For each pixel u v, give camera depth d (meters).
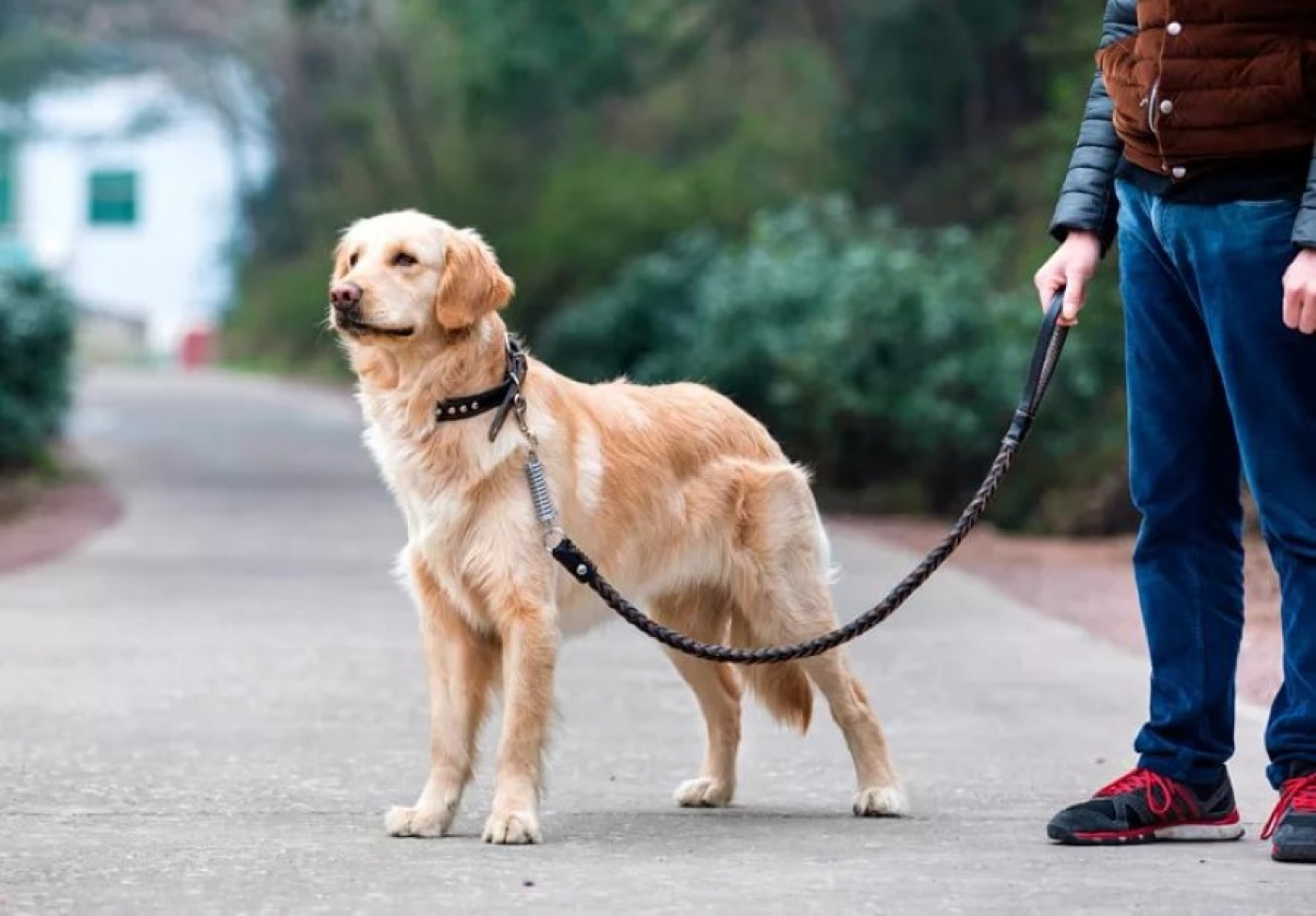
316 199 71.12
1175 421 7.72
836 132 43.97
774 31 50.81
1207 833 7.82
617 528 8.57
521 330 46.94
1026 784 9.45
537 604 8.16
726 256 34.34
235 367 74.69
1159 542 7.83
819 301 29.41
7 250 53.12
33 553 21.14
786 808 8.96
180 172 84.81
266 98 78.94
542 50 46.78
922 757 10.17
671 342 35.19
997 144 41.50
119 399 53.28
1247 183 7.33
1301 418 7.44
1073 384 25.58
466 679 8.35
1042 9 40.34
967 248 29.36
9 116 82.69
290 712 11.61
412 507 8.30
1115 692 12.42
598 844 8.00
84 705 11.84
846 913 6.63
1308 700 7.45
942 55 42.16
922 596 17.66
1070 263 7.89
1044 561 20.83
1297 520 7.46
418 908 6.75
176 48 80.00
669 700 12.08
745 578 8.93
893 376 26.66
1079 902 6.75
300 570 19.50
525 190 55.31
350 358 8.47
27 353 31.19
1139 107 7.52
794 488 9.00
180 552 21.17
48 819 8.50
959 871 7.31
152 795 9.10
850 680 8.91
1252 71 7.23
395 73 60.31
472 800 9.06
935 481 26.92
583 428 8.52
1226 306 7.41
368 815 8.64
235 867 7.47
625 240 45.97
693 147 53.75
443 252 8.18
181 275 84.81
